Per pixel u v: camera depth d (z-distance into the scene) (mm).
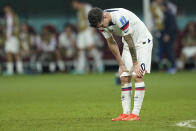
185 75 70500
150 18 79062
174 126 26172
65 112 33750
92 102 39875
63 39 82438
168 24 74938
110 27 28188
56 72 85375
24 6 86562
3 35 84188
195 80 61406
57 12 86688
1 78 74750
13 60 87938
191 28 79938
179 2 85375
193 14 85375
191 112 32375
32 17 86312
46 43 82688
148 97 42969
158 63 82688
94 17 27453
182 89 50094
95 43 81188
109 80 64938
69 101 41219
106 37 28812
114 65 86812
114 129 25500
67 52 82688
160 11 76062
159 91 48500
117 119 28984
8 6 80312
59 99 43250
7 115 32969
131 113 28844
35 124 28234
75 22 86688
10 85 61406
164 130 24859
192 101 39125
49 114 32938
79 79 68500
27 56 83625
